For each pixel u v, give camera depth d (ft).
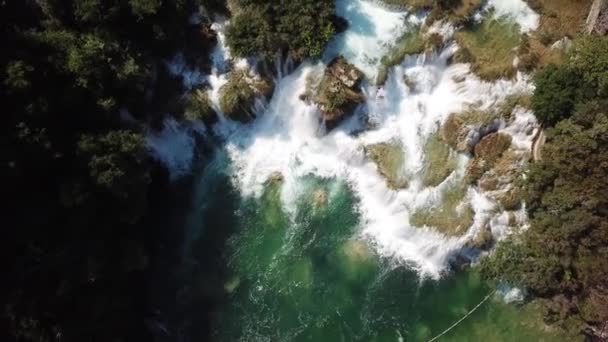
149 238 135.64
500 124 134.51
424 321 131.44
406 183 136.15
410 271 134.41
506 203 132.57
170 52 136.46
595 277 121.80
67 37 114.62
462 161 135.85
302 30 130.82
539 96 127.44
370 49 136.87
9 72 103.65
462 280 134.21
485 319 131.85
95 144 113.09
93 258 116.98
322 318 131.75
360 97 135.95
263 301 133.39
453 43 136.67
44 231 114.52
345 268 134.82
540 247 126.41
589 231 119.96
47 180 114.32
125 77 120.16
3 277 111.45
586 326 127.34
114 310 124.36
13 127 105.91
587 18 134.10
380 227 136.36
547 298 130.82
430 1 136.56
